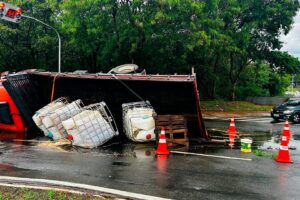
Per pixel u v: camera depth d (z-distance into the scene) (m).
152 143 11.81
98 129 11.22
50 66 31.61
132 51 23.42
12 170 7.80
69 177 7.27
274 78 45.47
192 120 12.79
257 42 32.62
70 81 13.95
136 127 11.68
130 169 8.10
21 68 32.19
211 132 15.14
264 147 11.63
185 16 23.02
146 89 13.16
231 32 28.47
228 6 28.11
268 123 19.73
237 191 6.58
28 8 29.27
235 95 40.44
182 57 25.94
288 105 20.89
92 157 9.45
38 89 14.61
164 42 24.06
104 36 24.97
